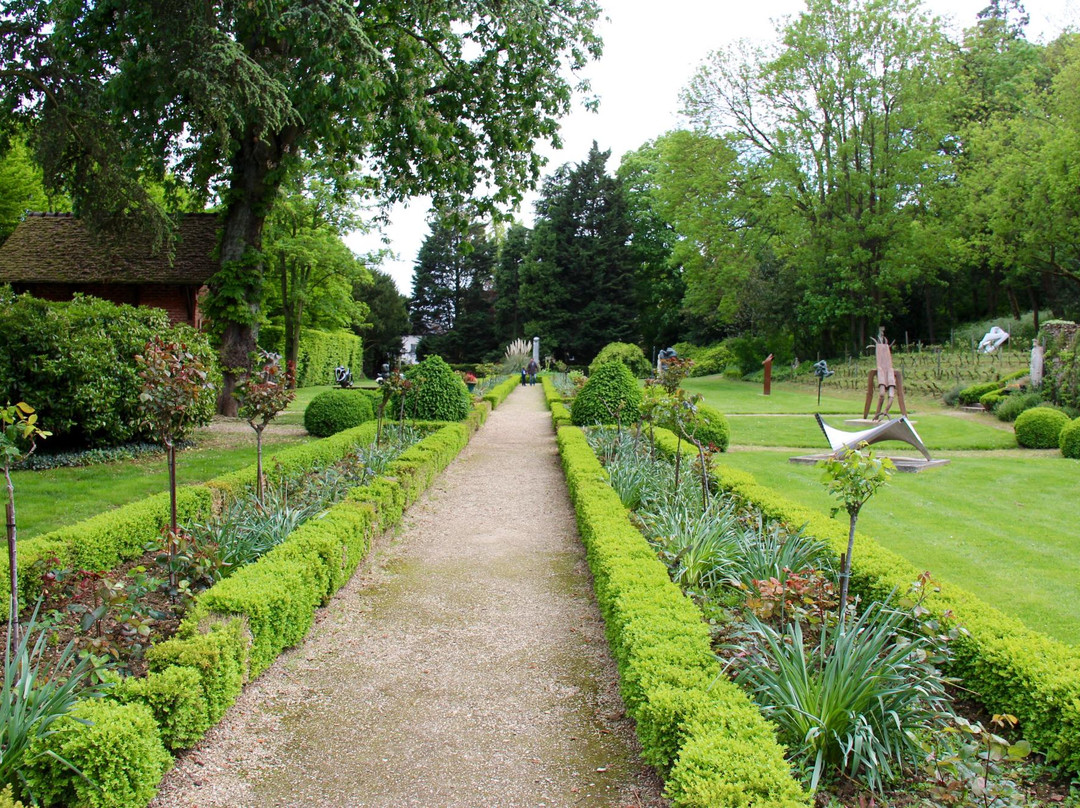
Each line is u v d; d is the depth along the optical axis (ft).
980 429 49.88
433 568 19.75
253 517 17.98
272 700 12.45
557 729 11.54
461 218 53.88
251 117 39.58
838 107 94.94
